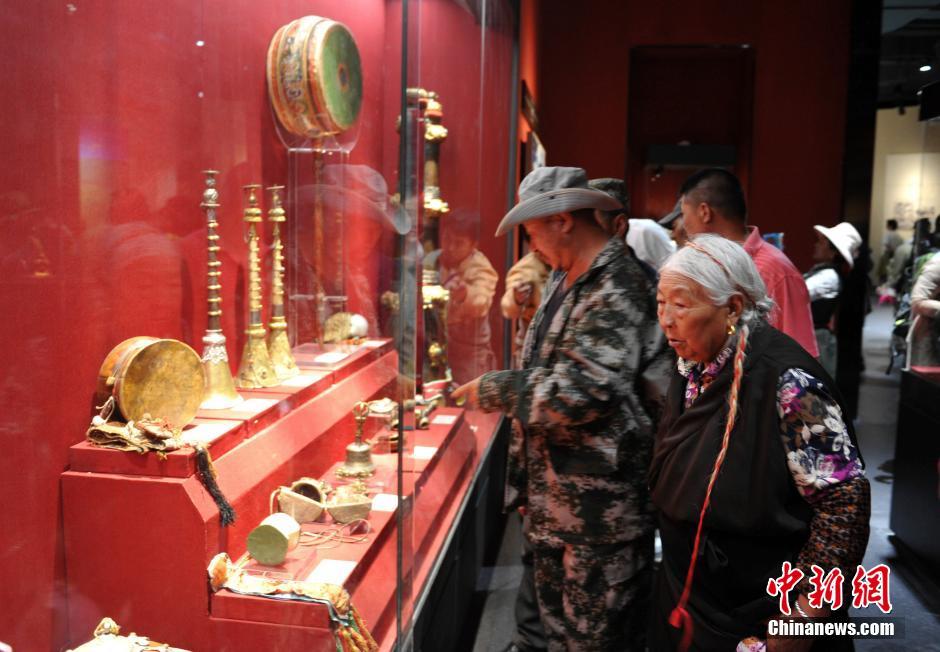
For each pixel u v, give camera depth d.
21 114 1.40
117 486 1.55
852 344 6.23
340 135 2.21
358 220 2.09
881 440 5.58
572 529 1.96
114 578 1.57
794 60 6.68
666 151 7.19
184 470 1.56
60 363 1.53
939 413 3.25
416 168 1.66
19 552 1.44
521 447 2.26
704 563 1.43
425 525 2.11
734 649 1.40
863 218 6.33
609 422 1.91
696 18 6.82
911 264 3.99
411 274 1.68
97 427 1.59
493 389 1.91
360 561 1.74
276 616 1.55
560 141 7.10
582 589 1.98
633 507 1.96
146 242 1.78
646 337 1.90
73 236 1.55
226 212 2.02
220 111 1.99
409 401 1.70
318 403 2.04
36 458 1.48
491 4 3.13
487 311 3.18
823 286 4.80
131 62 1.71
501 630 2.70
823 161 6.70
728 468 1.39
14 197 1.39
